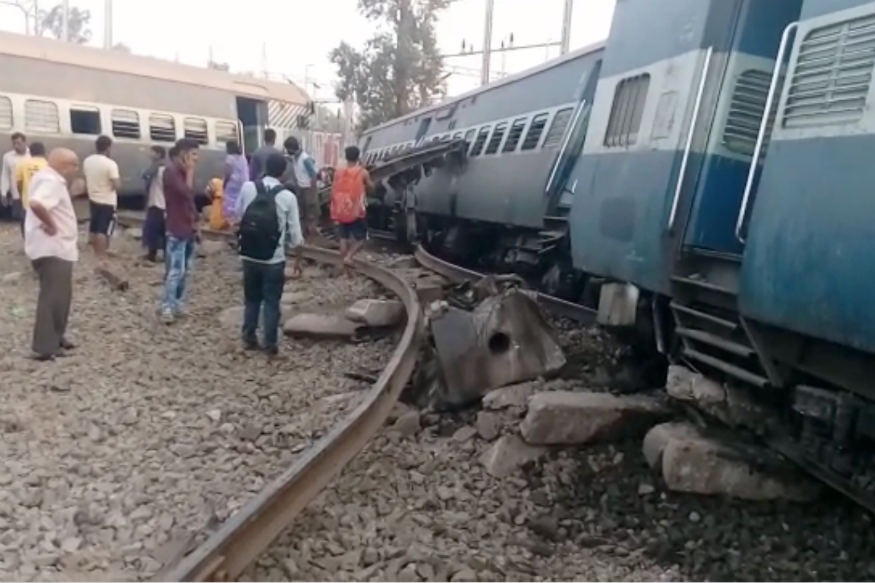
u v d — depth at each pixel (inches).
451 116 823.7
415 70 1641.2
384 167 757.3
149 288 536.1
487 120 698.8
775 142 206.1
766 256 202.7
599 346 354.0
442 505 230.1
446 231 793.6
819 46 197.2
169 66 1119.6
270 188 374.0
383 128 1179.3
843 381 190.2
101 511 208.1
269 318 376.2
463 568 185.2
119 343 390.0
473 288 411.8
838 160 182.1
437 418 297.4
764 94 248.1
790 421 220.8
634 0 321.7
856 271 171.9
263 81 1259.8
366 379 339.0
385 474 243.1
